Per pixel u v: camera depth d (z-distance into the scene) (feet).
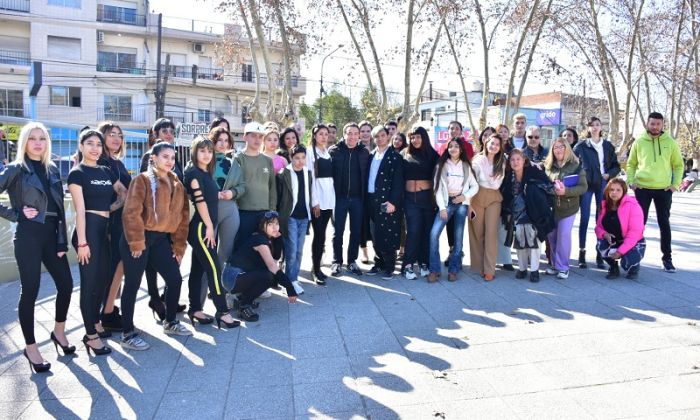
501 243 22.41
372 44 52.60
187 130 55.52
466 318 16.11
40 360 12.69
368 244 29.55
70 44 110.83
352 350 13.71
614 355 12.92
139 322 16.38
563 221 20.62
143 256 13.99
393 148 21.18
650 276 20.81
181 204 14.70
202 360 13.26
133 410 10.70
